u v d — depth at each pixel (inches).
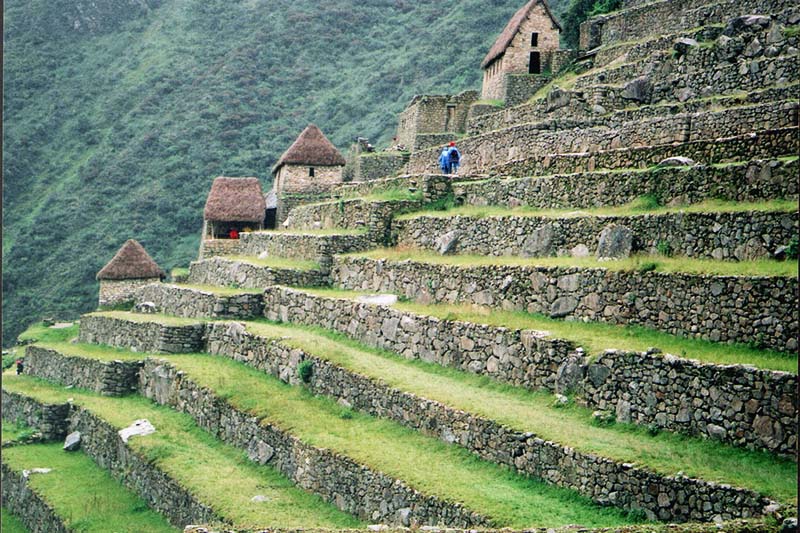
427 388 1588.3
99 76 6269.7
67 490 1969.7
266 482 1636.3
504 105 3038.9
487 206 2165.4
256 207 3351.4
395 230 2326.5
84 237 4847.4
